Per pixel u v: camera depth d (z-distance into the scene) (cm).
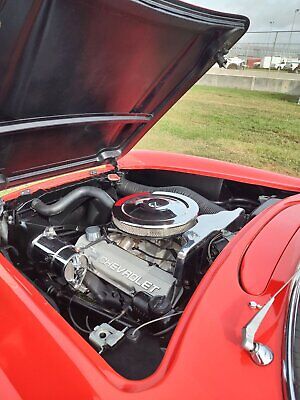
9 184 140
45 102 112
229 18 115
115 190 180
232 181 186
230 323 85
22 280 103
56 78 106
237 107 895
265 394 72
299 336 83
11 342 92
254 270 99
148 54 118
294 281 92
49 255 117
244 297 91
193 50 127
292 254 105
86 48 102
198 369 76
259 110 853
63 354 82
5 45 85
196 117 834
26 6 80
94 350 84
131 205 131
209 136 705
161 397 72
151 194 142
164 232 118
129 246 133
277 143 650
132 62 118
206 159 201
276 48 1223
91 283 119
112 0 88
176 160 200
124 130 166
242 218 140
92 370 78
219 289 93
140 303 106
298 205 135
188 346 80
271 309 88
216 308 88
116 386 75
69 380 78
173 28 109
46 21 86
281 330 83
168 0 95
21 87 100
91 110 133
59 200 146
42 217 143
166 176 197
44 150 139
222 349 79
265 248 107
